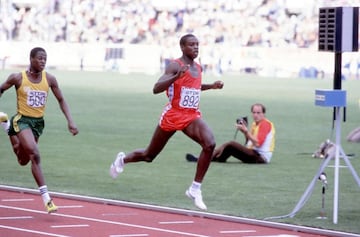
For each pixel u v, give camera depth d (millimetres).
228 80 101250
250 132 39688
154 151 26953
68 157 40594
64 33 127812
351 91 86562
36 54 26000
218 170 36875
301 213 26922
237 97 79688
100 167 37406
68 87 87875
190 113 25938
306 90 87750
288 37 118062
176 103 25891
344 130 55281
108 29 126688
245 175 35562
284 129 55344
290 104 73375
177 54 111625
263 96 81000
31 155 25500
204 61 110000
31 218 25016
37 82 26172
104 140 47594
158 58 112562
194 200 26062
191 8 123625
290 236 23219
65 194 29484
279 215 26578
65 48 115562
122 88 88062
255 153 39094
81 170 36438
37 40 127312
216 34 121375
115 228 23688
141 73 113000
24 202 27906
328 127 56812
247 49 110812
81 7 127562
